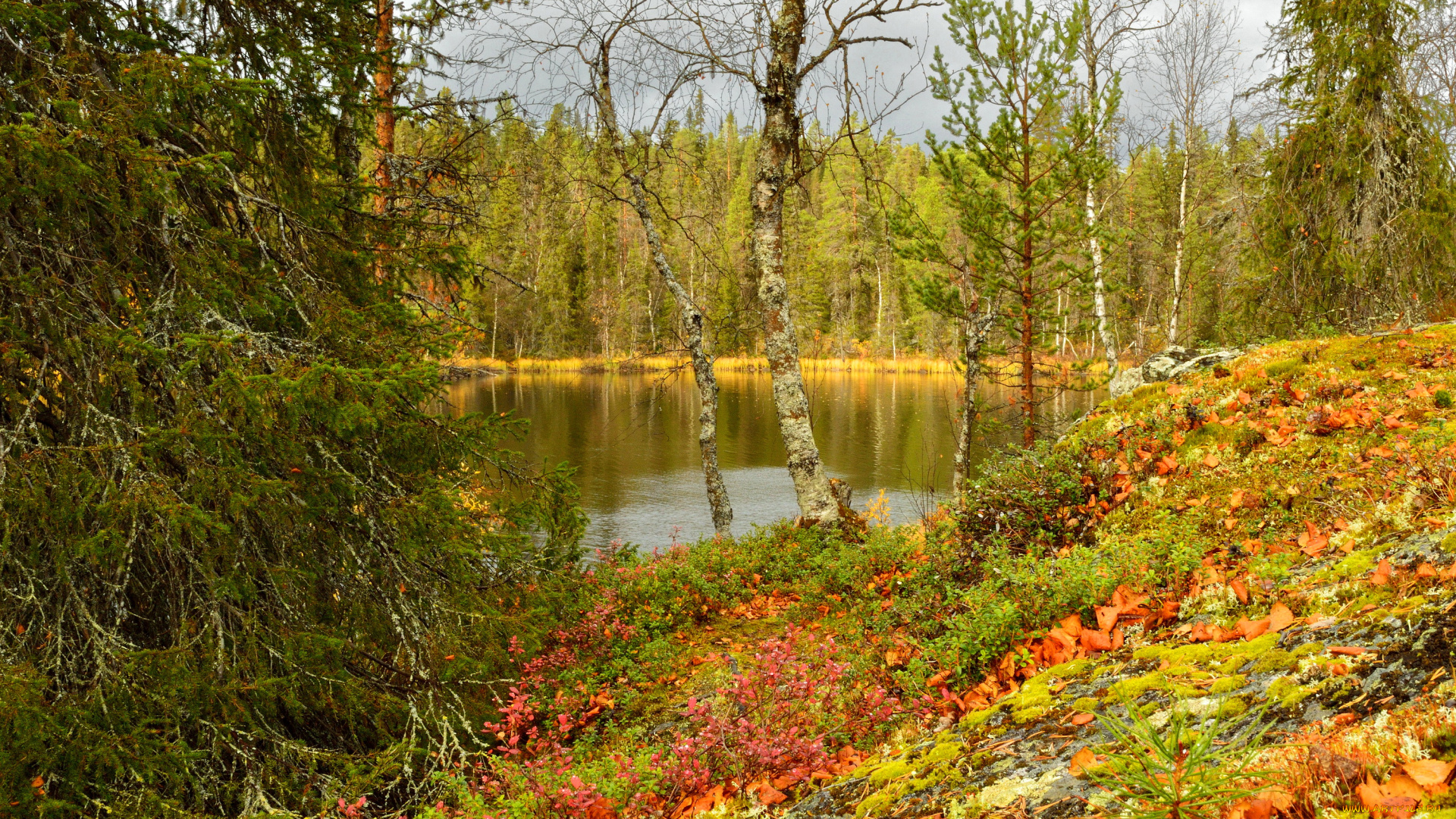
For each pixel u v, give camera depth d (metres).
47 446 4.03
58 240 4.32
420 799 4.19
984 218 11.17
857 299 58.88
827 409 34.12
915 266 33.28
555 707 4.88
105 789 3.64
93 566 4.32
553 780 3.51
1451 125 12.75
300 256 5.18
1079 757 2.20
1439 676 1.87
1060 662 3.36
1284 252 14.30
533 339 54.75
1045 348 11.43
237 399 3.91
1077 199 11.10
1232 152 19.03
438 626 4.91
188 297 4.41
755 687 3.88
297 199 5.43
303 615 4.71
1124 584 3.61
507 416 5.24
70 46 4.03
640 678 5.42
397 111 7.34
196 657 4.06
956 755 2.69
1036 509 5.59
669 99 9.90
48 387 4.28
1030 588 3.88
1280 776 1.67
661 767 3.42
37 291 4.04
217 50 5.04
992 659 3.69
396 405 4.85
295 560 4.78
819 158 9.71
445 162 8.52
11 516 3.71
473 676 4.99
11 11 3.74
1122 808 1.82
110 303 4.46
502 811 3.42
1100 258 14.97
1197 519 4.40
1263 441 5.12
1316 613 2.63
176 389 4.48
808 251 52.88
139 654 3.88
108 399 4.29
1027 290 11.25
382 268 5.98
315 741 4.81
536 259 46.94
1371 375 5.55
